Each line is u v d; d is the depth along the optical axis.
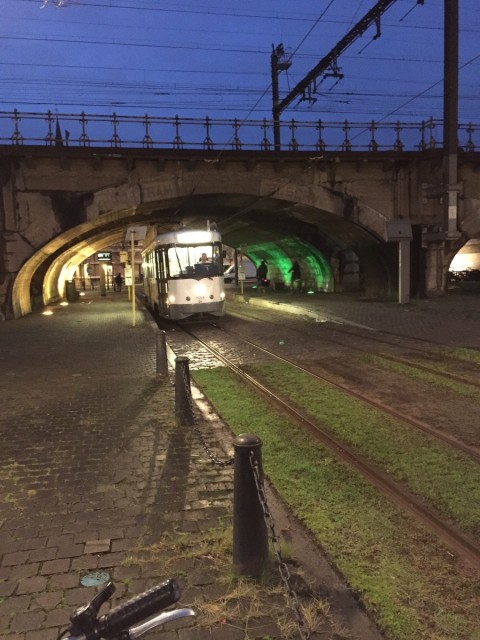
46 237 19.66
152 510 4.24
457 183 21.00
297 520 3.96
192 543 3.69
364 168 22.52
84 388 8.62
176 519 4.07
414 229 23.19
